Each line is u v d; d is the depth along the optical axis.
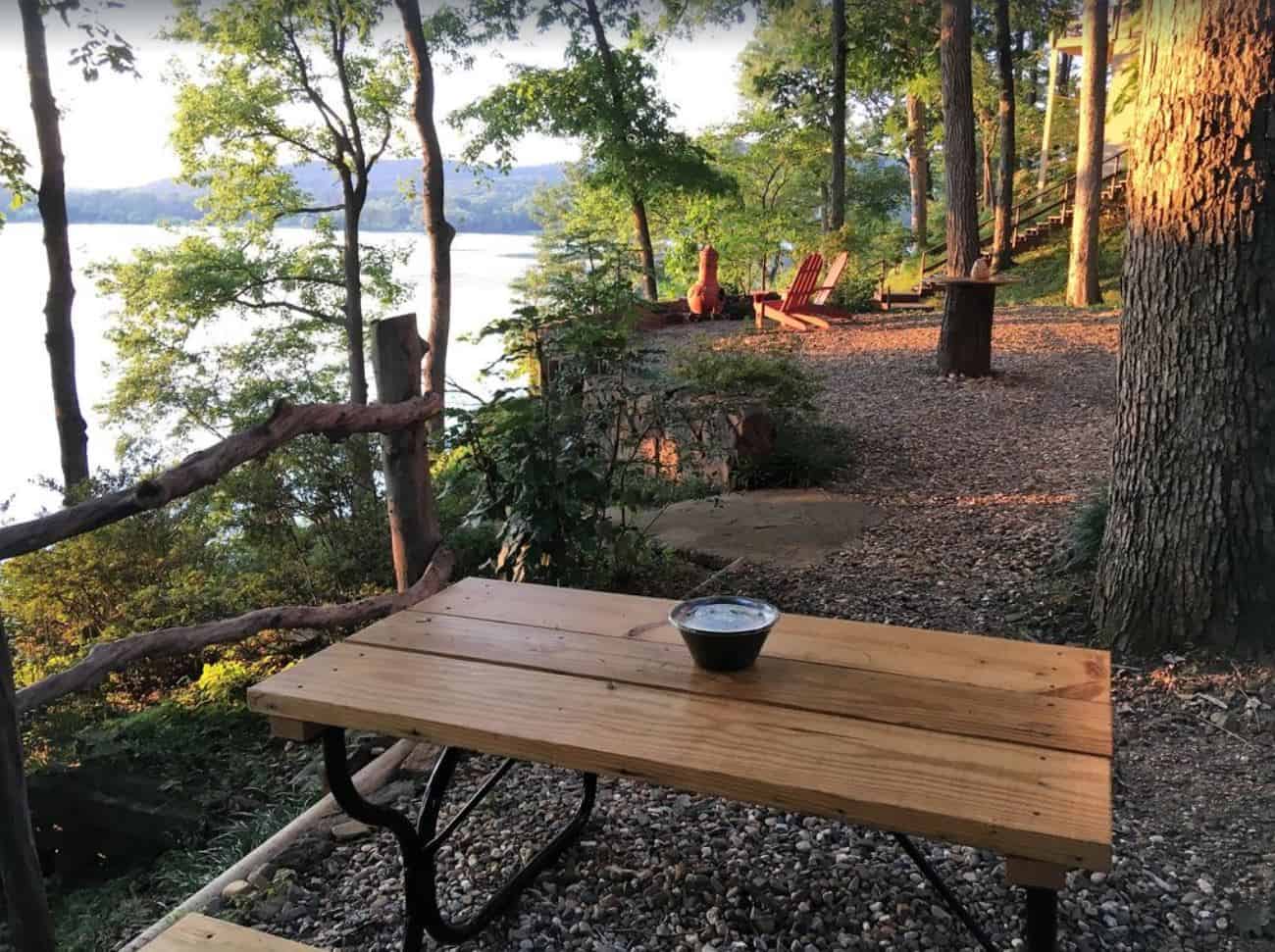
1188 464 3.06
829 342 11.36
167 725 3.83
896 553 4.48
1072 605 3.61
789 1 20.70
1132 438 3.24
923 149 26.56
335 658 1.66
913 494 5.52
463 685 1.52
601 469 4.02
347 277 17.12
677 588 4.08
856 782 1.18
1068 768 1.21
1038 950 1.19
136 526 4.69
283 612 2.95
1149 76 3.09
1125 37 22.38
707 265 14.84
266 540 4.76
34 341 27.72
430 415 3.28
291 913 2.04
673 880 2.08
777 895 2.02
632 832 2.27
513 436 3.54
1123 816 2.35
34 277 32.03
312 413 2.72
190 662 4.49
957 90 12.98
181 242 17.25
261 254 17.89
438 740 1.39
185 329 16.94
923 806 1.12
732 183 19.02
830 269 14.59
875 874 2.08
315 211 17.89
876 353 10.38
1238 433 2.96
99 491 5.06
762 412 5.82
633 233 23.45
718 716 1.38
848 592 4.01
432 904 1.86
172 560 4.75
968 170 13.16
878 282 16.12
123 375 16.83
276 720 1.54
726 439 5.86
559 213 27.73
